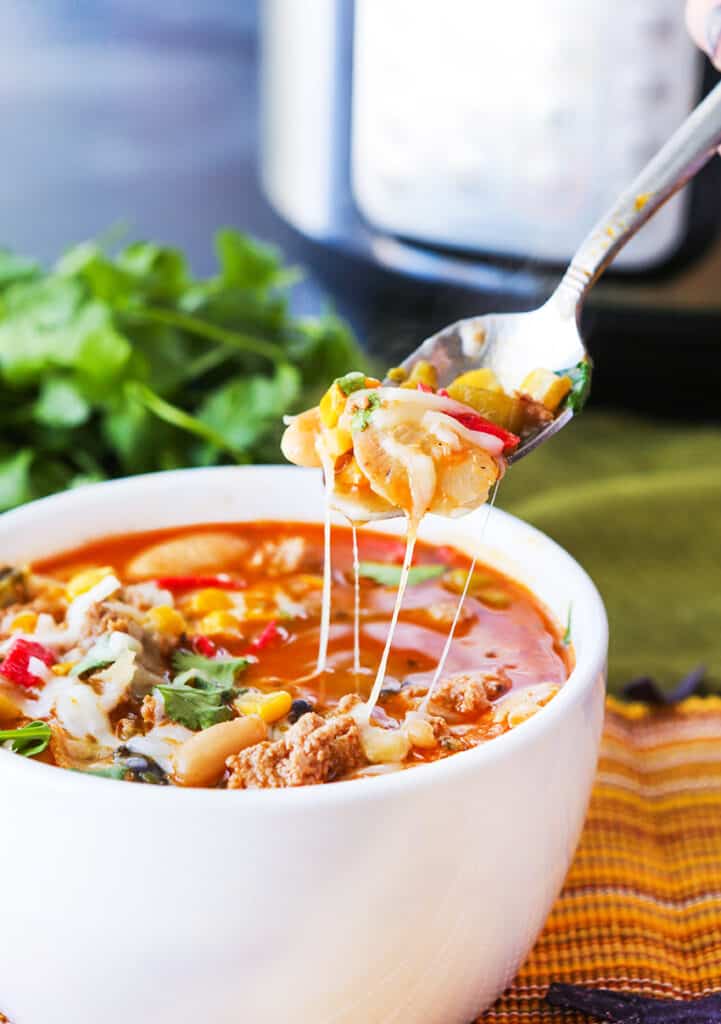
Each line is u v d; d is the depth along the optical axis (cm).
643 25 75
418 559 57
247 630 54
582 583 53
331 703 51
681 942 54
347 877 45
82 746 49
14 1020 49
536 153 77
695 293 78
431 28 77
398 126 79
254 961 46
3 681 51
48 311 72
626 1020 51
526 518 72
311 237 85
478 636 54
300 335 78
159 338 74
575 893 55
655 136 76
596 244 54
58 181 116
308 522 58
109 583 54
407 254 81
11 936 47
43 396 71
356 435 51
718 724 61
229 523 58
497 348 56
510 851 47
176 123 126
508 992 52
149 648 53
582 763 49
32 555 56
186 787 47
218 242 79
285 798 45
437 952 47
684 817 58
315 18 80
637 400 84
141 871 45
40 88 128
